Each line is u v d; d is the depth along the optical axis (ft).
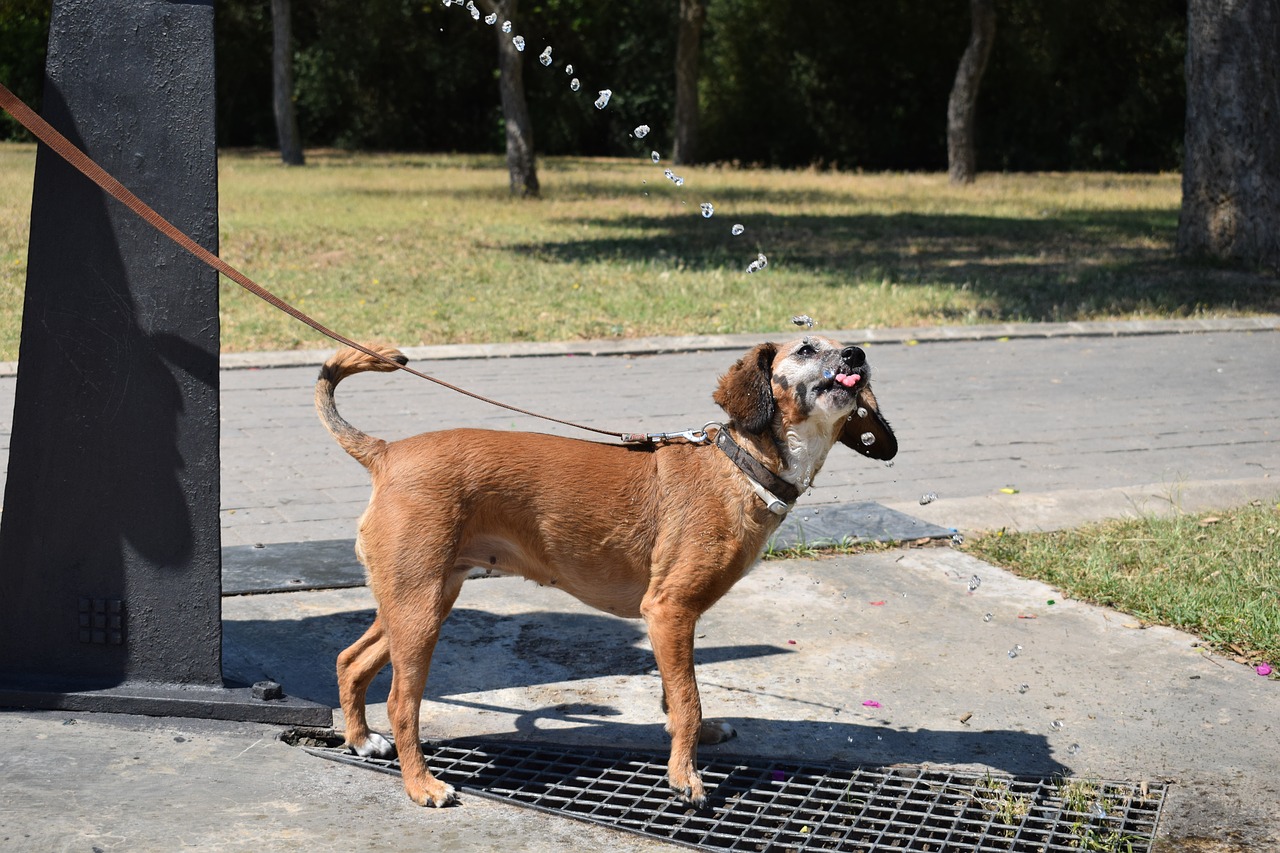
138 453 15.38
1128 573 21.24
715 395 14.25
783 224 75.82
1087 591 20.44
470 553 14.35
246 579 20.08
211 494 15.48
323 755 14.66
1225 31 56.65
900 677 17.42
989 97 146.82
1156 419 32.55
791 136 149.89
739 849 13.10
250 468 26.48
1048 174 133.08
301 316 14.93
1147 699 16.79
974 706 16.56
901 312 46.65
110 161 15.16
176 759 14.32
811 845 13.37
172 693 15.48
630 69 153.89
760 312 45.80
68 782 13.56
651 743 15.44
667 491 14.15
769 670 17.58
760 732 15.75
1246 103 56.54
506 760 14.97
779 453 14.14
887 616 19.60
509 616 19.44
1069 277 55.16
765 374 14.08
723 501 14.10
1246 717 16.26
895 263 59.52
